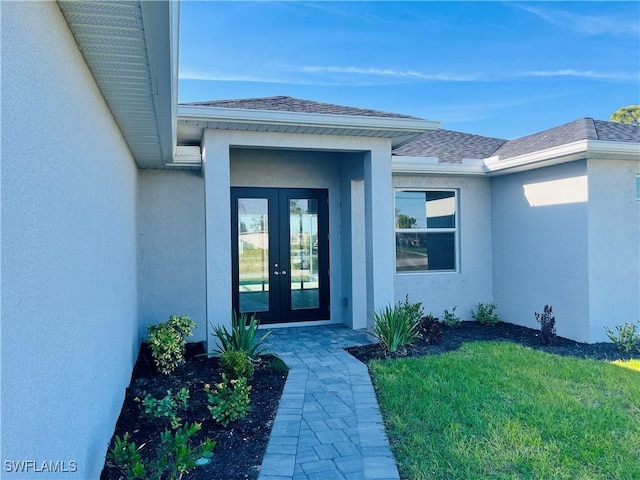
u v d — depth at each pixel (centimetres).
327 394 490
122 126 446
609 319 729
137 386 509
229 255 649
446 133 1173
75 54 263
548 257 793
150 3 226
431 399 460
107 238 366
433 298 903
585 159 716
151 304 729
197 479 316
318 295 889
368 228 729
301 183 870
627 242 741
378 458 346
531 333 802
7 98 154
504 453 348
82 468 253
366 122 644
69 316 231
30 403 171
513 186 875
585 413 424
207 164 643
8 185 154
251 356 595
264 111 607
